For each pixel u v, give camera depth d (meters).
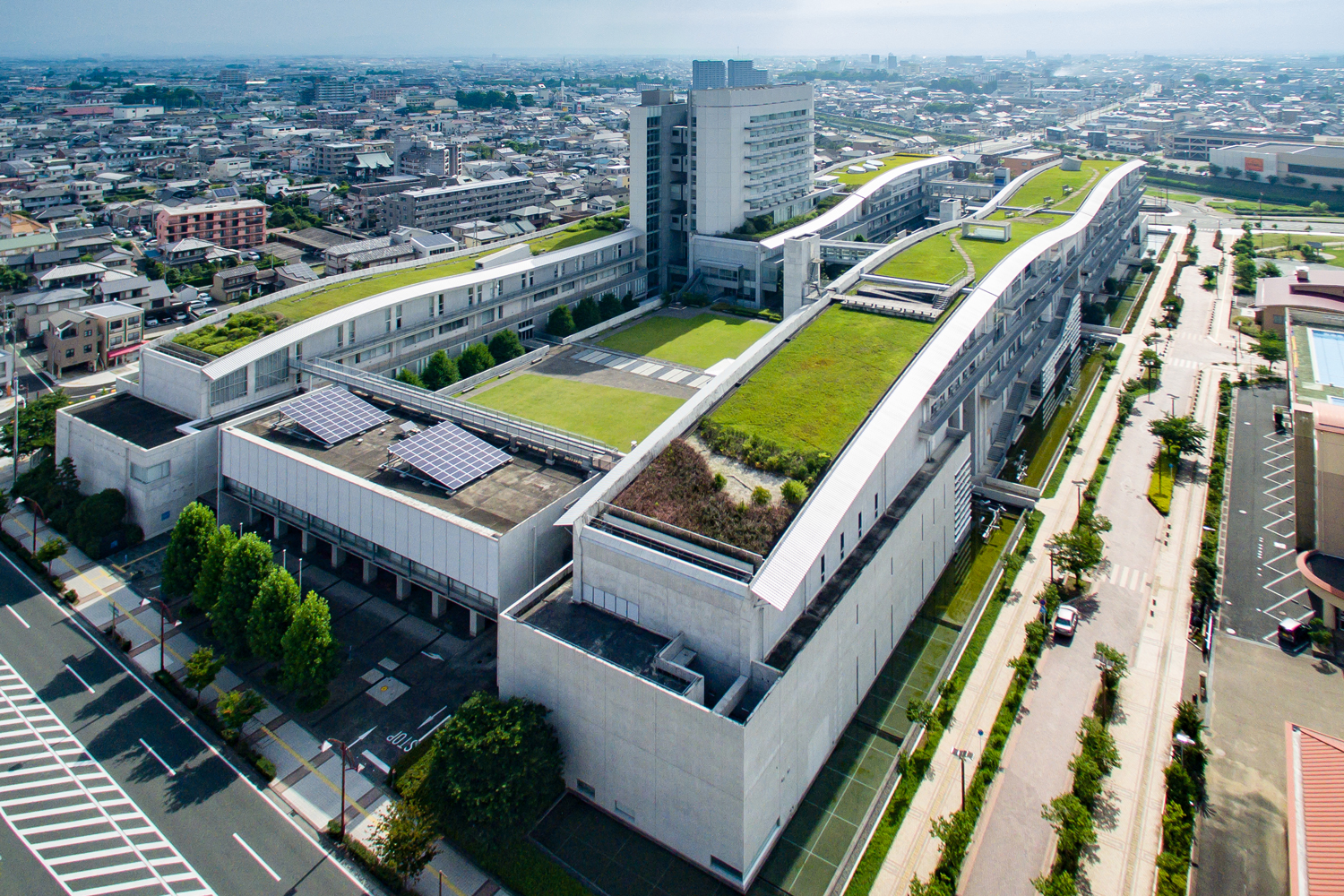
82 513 109.44
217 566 91.31
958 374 112.19
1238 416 153.12
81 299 196.62
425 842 64.88
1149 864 67.69
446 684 87.31
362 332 141.25
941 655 92.56
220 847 69.75
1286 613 98.88
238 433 110.06
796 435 89.00
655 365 167.75
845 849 69.75
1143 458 137.12
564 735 74.06
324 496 100.88
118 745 80.06
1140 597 101.81
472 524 88.25
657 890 66.25
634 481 84.31
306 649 80.31
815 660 73.44
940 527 104.81
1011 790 74.56
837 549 81.38
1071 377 167.38
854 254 192.38
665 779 67.69
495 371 160.62
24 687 87.25
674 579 72.25
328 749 79.38
